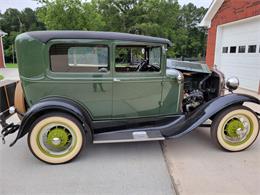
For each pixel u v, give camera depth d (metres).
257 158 3.03
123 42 2.84
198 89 3.93
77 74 2.81
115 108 3.07
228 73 9.45
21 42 2.64
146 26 21.55
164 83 3.14
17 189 2.36
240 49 8.52
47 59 2.71
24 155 3.11
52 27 12.64
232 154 3.15
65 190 2.35
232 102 3.07
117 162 2.93
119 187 2.40
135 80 2.99
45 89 2.80
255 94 7.14
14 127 3.04
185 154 3.15
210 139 3.68
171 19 24.55
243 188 2.36
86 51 2.78
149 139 2.94
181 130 3.02
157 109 3.25
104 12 23.64
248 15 7.69
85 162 2.93
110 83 2.92
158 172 2.69
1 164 2.87
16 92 3.12
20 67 2.73
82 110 2.92
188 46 36.81
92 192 2.32
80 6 12.89
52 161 2.84
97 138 2.95
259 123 3.23
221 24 9.58
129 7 23.84
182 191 2.31
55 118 2.74
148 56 3.30
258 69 7.47
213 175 2.61
